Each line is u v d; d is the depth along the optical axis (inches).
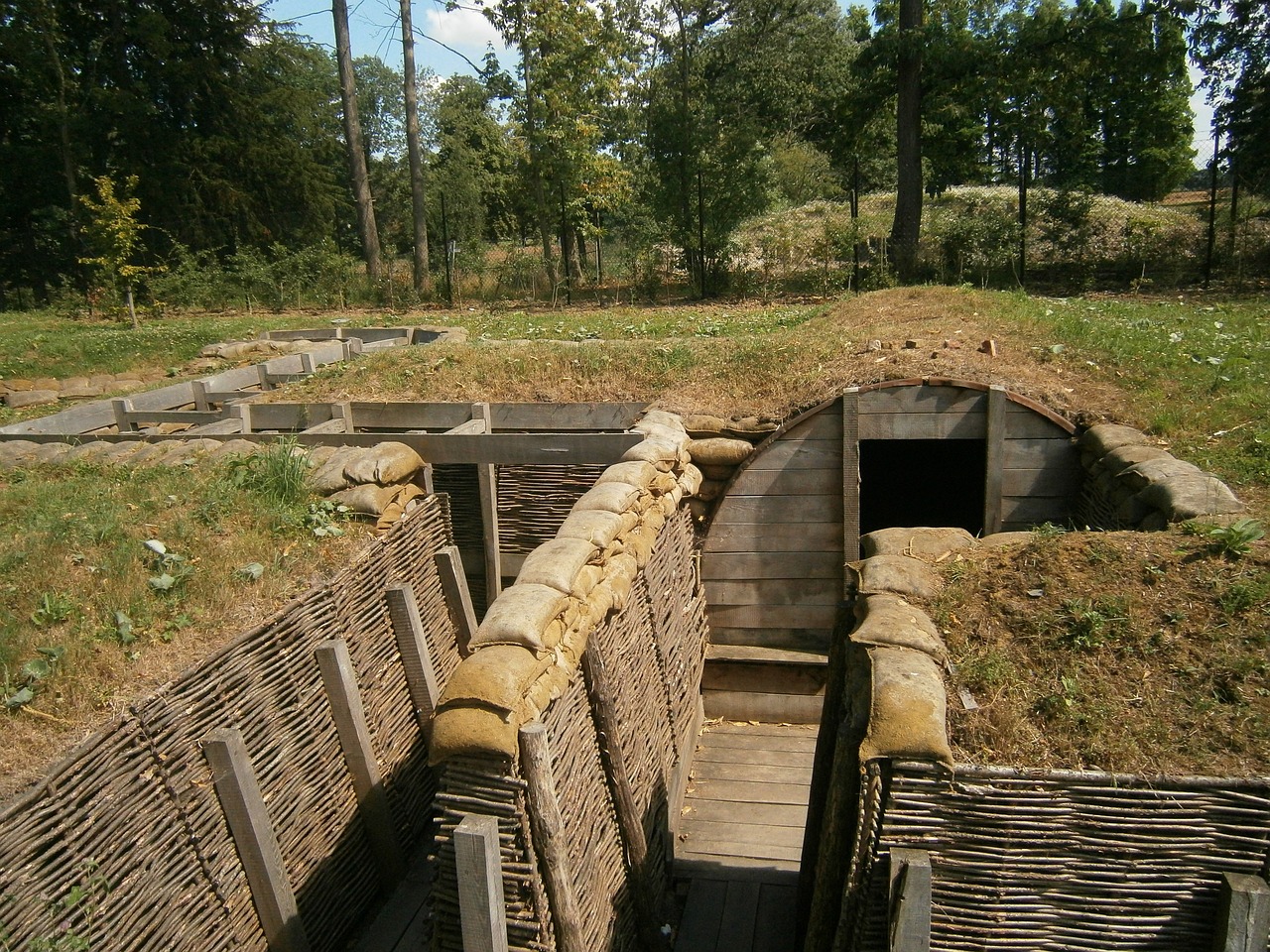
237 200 1228.5
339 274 1018.7
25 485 250.5
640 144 1124.5
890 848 125.3
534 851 144.7
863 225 831.1
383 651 232.8
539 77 973.8
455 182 1434.5
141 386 516.7
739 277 831.1
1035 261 848.3
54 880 137.5
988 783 123.9
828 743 179.2
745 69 1352.1
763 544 301.4
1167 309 486.0
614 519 202.8
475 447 278.4
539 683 152.2
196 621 187.8
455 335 492.7
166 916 156.2
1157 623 147.0
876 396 289.4
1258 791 119.1
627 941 181.2
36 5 1054.4
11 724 151.2
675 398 322.0
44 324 815.7
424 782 244.4
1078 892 123.9
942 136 861.2
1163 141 1179.3
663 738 229.1
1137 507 221.8
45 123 1098.7
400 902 215.6
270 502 236.7
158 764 160.6
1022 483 283.9
